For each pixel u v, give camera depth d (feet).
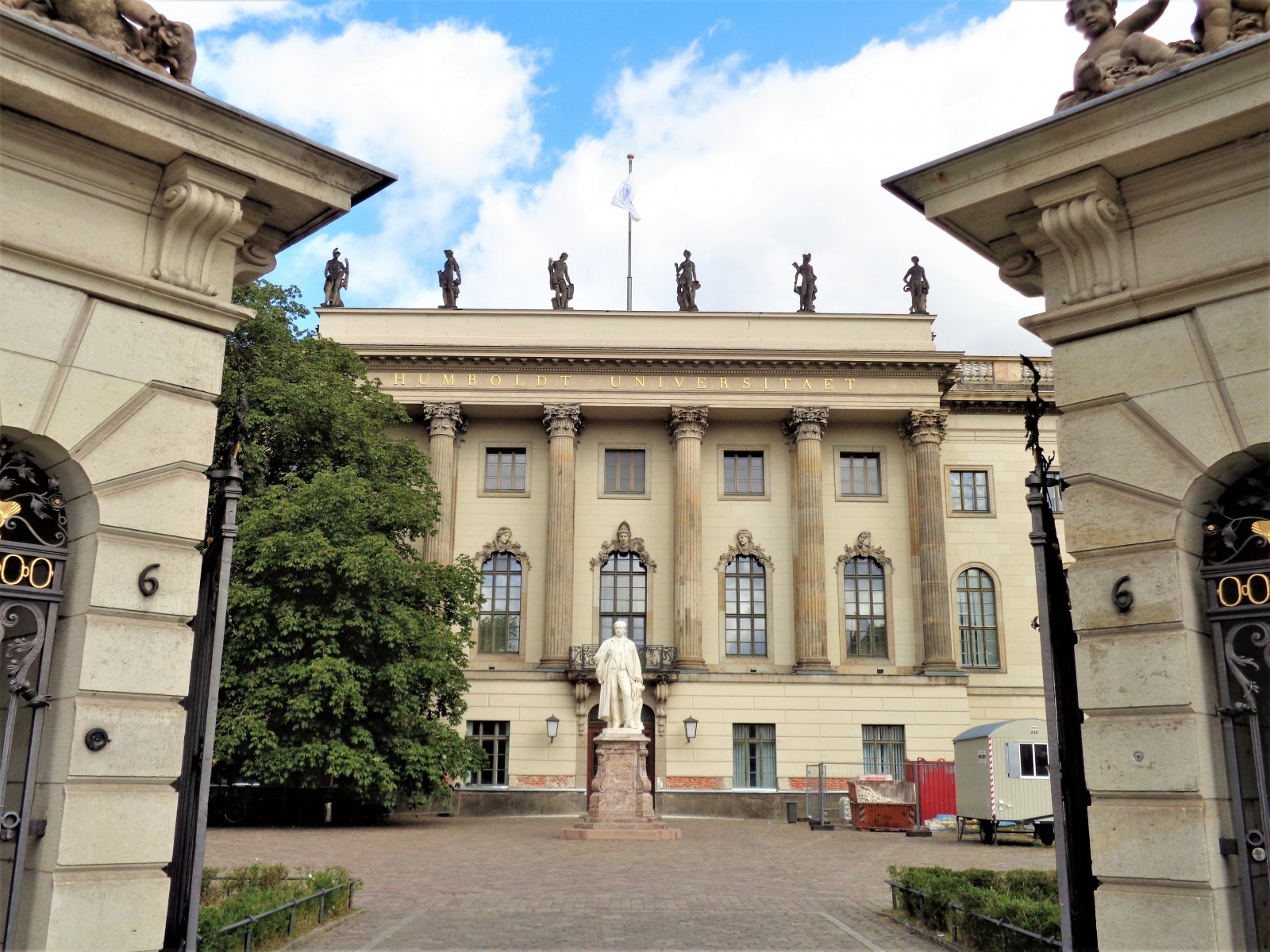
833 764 183.42
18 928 28.96
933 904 55.36
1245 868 29.35
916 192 35.37
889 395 196.24
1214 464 30.53
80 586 30.50
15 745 32.45
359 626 137.18
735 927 58.03
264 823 141.59
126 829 29.96
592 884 77.36
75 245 30.63
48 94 28.84
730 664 194.29
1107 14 34.47
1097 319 32.99
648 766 187.83
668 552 197.88
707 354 193.67
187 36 32.71
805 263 206.69
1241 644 33.27
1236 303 30.58
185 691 31.60
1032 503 34.19
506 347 193.57
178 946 31.27
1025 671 198.29
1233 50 28.81
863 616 197.98
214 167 32.12
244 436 34.71
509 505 199.11
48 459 30.68
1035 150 32.76
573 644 193.67
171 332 32.40
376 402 166.09
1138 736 30.76
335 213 35.09
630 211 222.48
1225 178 30.91
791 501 199.62
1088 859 31.86
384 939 53.98
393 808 165.27
